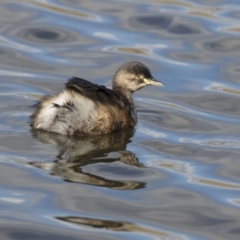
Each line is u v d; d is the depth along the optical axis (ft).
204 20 72.64
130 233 37.19
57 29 70.08
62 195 40.65
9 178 42.45
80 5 74.95
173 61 65.62
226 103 57.88
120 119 50.01
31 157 45.44
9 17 71.92
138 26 71.51
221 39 69.41
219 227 38.47
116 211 39.34
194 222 38.81
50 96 50.01
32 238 36.40
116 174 43.78
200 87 61.00
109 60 65.10
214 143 49.37
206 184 43.11
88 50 66.90
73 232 36.99
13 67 63.16
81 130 48.70
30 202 39.78
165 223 38.50
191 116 54.80
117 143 48.60
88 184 42.16
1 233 36.81
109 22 71.82
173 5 75.87
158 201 40.70
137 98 58.59
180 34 70.44
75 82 48.78
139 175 43.83
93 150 47.16
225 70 64.28
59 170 43.75
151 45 68.23
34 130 49.26
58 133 48.83
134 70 54.44
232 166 45.70
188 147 48.47
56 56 65.67
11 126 49.88
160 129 51.72
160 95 59.52
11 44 67.46
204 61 65.87
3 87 58.65
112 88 57.06
